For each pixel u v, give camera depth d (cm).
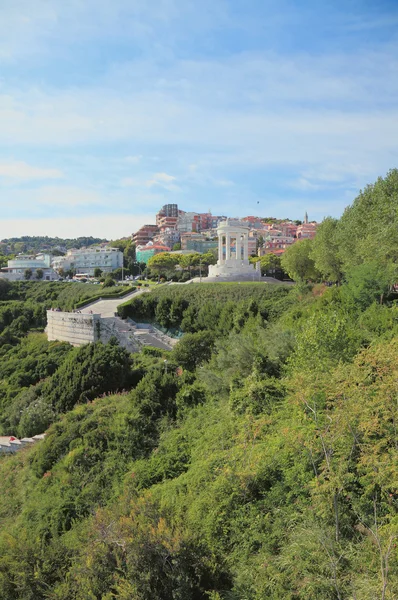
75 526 1639
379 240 3092
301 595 955
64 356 4475
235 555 1168
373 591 867
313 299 4122
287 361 1972
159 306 5428
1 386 4266
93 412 2673
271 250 13112
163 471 1820
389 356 1348
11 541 1297
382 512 1076
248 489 1326
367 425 1111
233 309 4562
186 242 15175
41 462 2367
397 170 3684
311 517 1125
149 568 1040
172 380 2592
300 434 1305
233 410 1983
